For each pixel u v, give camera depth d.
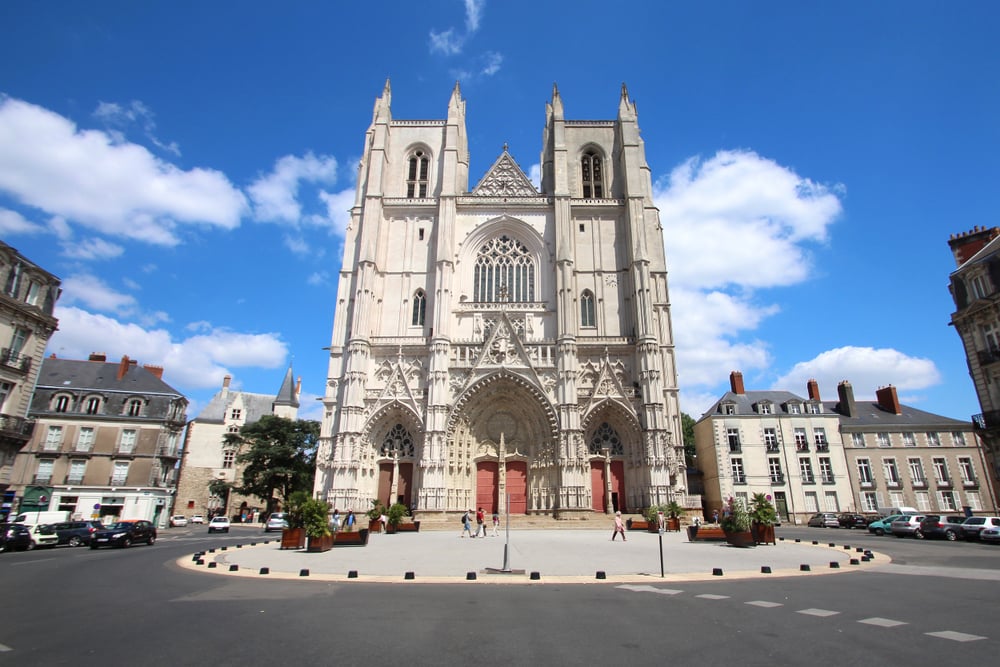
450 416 49.50
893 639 9.55
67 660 8.46
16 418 40.72
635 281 53.84
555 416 49.09
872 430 62.09
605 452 50.47
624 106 61.66
